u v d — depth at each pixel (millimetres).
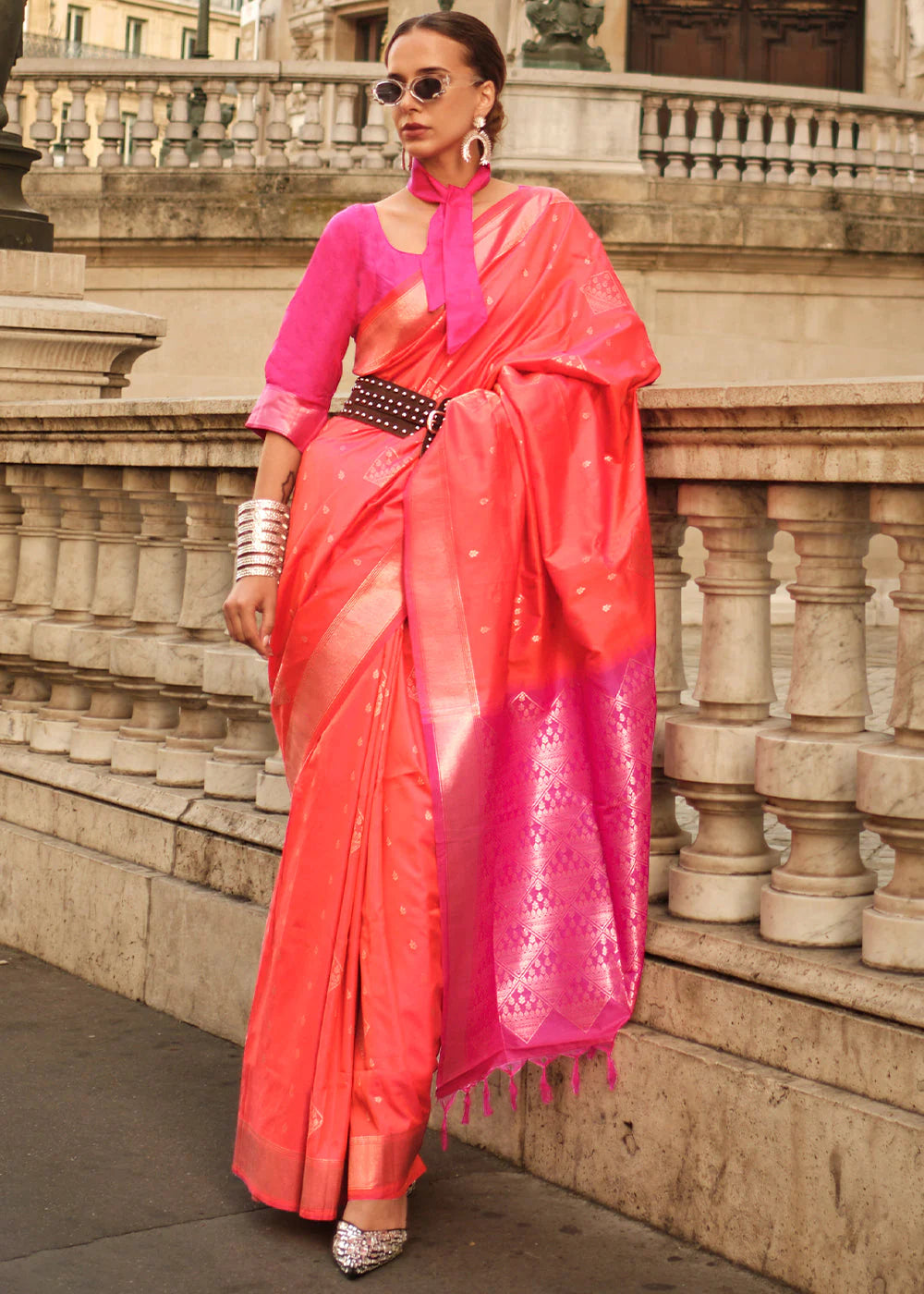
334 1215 2779
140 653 4434
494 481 2777
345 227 2938
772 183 13898
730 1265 2756
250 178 13719
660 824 3229
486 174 2951
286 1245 2834
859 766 2715
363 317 2936
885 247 13969
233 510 4230
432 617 2781
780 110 14062
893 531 2674
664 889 3188
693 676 7387
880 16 19781
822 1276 2609
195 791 4320
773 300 13922
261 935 3801
